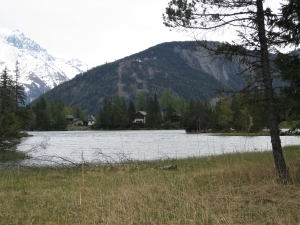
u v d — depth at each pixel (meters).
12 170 14.88
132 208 6.65
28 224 6.05
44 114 100.62
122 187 9.06
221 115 66.19
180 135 61.34
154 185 9.18
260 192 7.43
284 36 9.23
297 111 9.98
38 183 11.04
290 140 35.78
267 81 9.09
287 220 5.58
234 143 34.56
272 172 9.66
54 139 49.09
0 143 21.92
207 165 14.66
